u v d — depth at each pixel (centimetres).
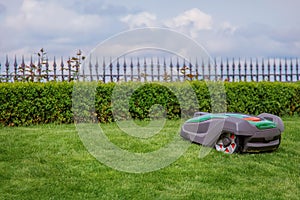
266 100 1177
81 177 556
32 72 1255
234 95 1141
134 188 517
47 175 564
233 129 661
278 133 678
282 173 589
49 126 977
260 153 680
